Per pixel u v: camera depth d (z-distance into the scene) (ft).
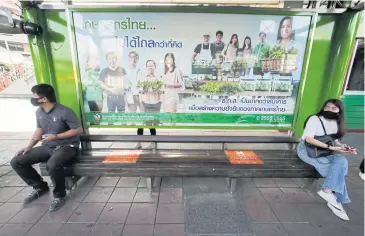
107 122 9.48
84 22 8.36
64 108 8.02
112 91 9.12
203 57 8.80
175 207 7.89
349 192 9.04
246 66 8.91
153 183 9.19
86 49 8.64
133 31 8.50
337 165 7.51
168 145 13.34
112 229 6.81
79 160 8.32
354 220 7.39
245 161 8.45
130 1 11.86
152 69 8.91
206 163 8.24
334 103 7.81
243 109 9.38
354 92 16.72
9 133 16.76
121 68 8.88
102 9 8.18
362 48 15.92
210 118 9.48
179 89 9.14
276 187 9.30
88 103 9.24
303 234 6.73
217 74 8.98
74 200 8.26
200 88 9.12
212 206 7.94
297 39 8.65
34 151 8.15
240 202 8.23
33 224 7.00
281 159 8.68
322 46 8.94
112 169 7.86
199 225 6.99
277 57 8.82
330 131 8.00
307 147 8.23
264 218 7.39
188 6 8.16
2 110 16.94
